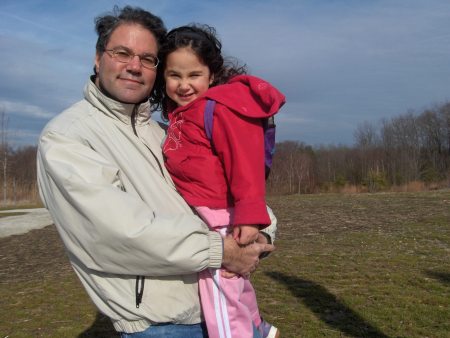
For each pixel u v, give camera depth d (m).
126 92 1.27
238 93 1.27
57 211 1.14
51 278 5.22
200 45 1.38
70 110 1.29
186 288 1.23
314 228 7.80
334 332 3.04
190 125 1.29
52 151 1.15
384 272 4.47
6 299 4.36
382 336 2.95
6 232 9.22
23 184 20.30
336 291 3.93
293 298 3.80
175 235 1.09
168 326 1.21
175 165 1.30
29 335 3.35
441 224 7.30
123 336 1.23
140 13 1.32
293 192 23.47
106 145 1.24
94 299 1.22
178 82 1.40
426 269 4.51
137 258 1.09
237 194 1.21
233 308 1.23
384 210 9.66
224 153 1.24
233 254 1.19
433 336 2.91
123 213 1.08
